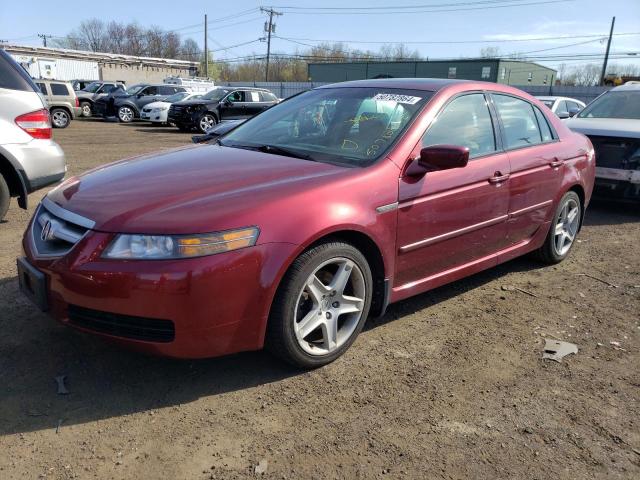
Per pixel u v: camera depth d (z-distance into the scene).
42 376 2.88
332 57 65.12
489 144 3.91
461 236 3.66
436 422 2.64
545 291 4.35
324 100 4.04
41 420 2.54
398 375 3.04
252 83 52.69
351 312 3.13
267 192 2.78
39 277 2.69
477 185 3.67
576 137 4.97
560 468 2.37
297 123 3.89
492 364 3.19
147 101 23.98
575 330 3.68
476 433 2.57
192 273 2.46
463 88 3.84
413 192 3.24
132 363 3.04
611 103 7.96
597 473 2.35
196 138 4.69
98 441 2.42
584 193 5.02
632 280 4.66
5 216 5.95
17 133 5.31
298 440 2.48
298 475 2.26
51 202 3.04
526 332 3.62
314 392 2.85
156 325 2.53
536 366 3.19
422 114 3.47
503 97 4.19
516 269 4.84
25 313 3.54
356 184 3.00
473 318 3.81
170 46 91.44
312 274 2.84
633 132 6.66
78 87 30.64
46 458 2.30
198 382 2.89
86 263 2.53
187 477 2.23
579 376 3.10
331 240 2.91
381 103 3.70
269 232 2.63
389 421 2.63
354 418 2.65
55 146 5.64
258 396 2.79
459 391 2.91
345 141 3.48
